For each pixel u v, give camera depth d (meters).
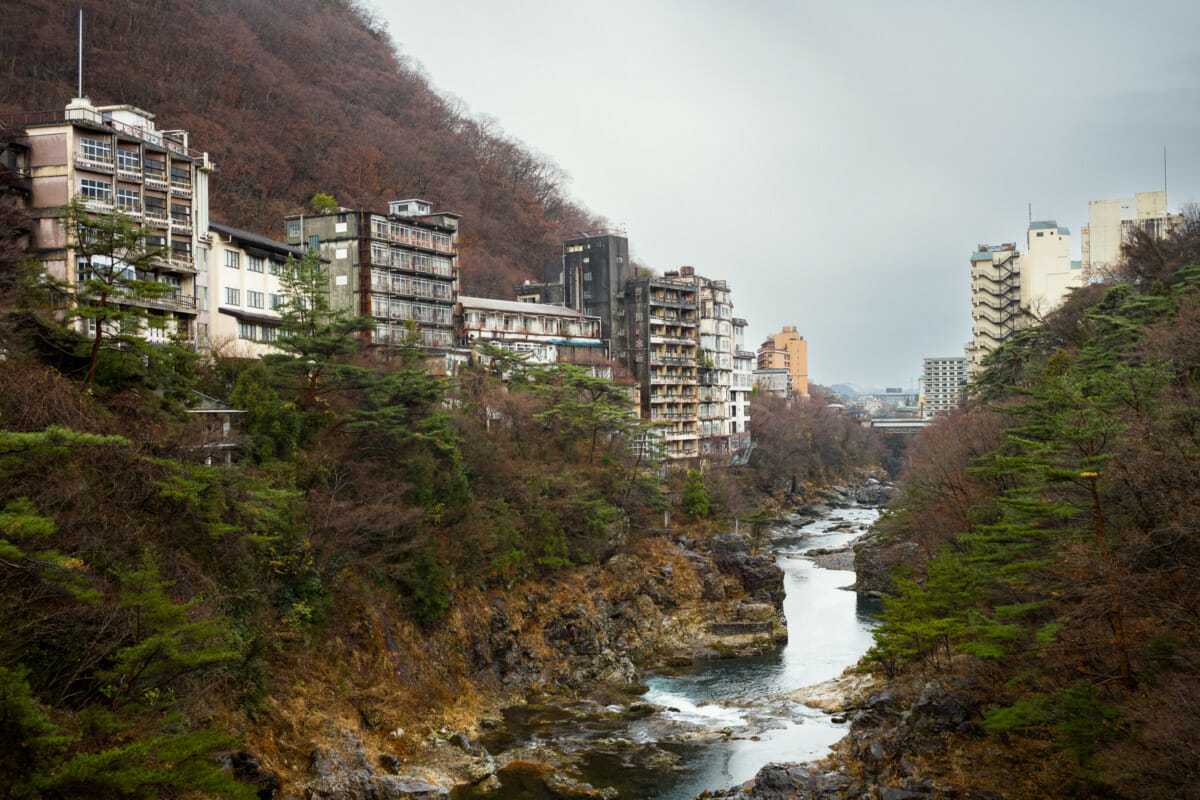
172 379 50.53
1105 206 166.75
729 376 156.38
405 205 113.44
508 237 183.25
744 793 48.94
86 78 116.81
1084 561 37.72
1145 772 33.47
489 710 65.25
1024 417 64.06
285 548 53.47
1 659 28.72
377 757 51.28
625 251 139.50
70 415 38.69
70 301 58.66
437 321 106.56
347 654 56.09
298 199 139.25
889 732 52.91
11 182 64.88
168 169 71.94
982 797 41.28
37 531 26.59
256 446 57.16
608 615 84.44
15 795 23.89
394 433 66.12
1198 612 35.56
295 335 63.97
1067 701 37.97
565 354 126.06
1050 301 165.25
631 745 58.28
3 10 112.31
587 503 85.06
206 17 152.75
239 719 44.44
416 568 64.50
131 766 27.36
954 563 61.28
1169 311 65.56
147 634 32.88
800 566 126.31
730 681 76.88
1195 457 38.56
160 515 42.38
